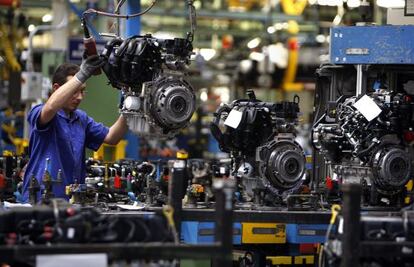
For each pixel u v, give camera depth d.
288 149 10.12
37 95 18.41
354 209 7.04
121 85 10.12
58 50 21.03
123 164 11.52
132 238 7.09
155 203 10.01
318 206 10.20
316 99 12.01
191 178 11.20
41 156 10.11
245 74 33.09
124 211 9.21
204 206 9.72
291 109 10.31
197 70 33.34
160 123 9.81
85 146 10.72
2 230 7.26
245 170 10.29
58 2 24.09
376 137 10.20
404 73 11.69
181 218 8.54
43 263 6.55
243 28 31.97
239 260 10.81
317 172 11.60
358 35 11.34
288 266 10.52
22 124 19.91
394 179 10.15
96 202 9.77
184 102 9.81
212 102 33.62
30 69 18.59
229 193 6.97
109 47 10.05
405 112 10.23
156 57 9.79
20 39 21.66
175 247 6.82
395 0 12.67
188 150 25.69
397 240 7.38
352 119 10.23
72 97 9.76
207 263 10.23
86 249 6.63
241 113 10.04
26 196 10.07
